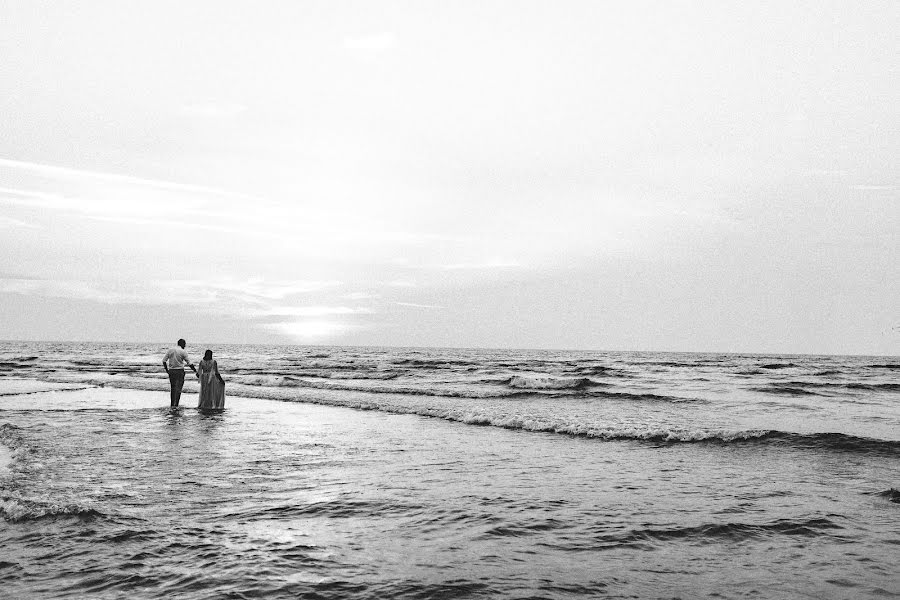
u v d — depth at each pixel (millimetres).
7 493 7164
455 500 7113
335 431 13156
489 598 4281
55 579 4551
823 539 5793
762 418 16453
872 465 9648
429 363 59812
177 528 5871
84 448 10555
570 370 48000
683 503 7098
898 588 4602
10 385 25734
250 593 4285
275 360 65625
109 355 77250
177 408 17359
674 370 50531
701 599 4367
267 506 6762
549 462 9711
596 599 4324
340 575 4676
